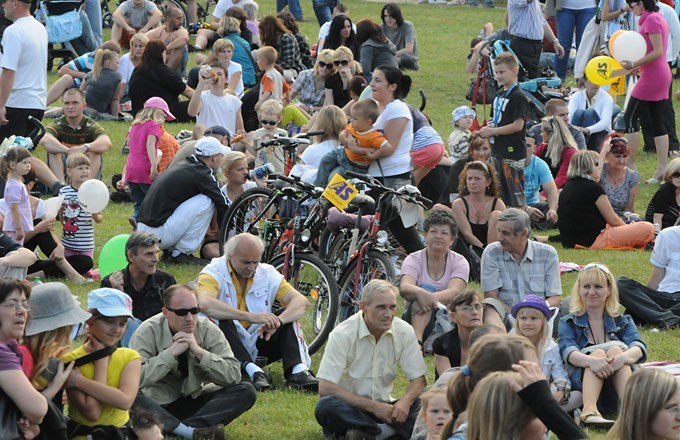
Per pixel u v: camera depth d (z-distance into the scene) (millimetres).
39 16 56344
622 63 44062
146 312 24688
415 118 37938
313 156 35375
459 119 41281
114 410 19562
